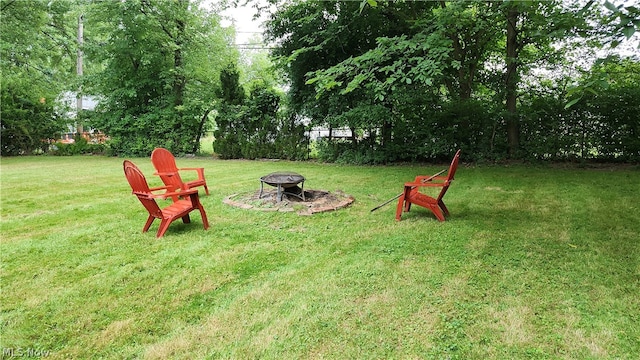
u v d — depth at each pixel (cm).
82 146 1589
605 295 250
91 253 338
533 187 632
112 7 1298
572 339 204
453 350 196
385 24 1041
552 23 616
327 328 216
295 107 1219
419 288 263
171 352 197
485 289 261
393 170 920
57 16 1797
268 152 1286
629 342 201
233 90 1371
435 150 987
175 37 1427
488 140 962
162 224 387
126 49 1376
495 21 876
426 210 498
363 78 663
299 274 291
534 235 377
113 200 570
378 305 240
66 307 242
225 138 1355
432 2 978
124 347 202
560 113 879
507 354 192
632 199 520
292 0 1095
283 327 217
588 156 881
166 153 562
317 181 750
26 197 593
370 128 1082
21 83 1555
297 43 1119
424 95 954
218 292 264
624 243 348
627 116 816
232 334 212
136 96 1459
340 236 388
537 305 239
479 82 1051
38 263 314
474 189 629
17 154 1545
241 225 430
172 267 307
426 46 641
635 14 234
